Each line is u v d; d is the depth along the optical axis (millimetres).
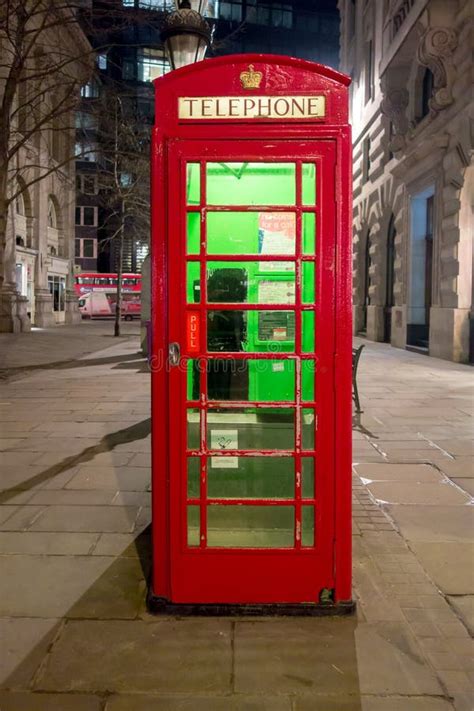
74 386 12195
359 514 5023
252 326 3482
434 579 3861
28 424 8461
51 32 27719
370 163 26797
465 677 2840
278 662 2953
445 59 15938
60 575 3877
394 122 21266
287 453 3432
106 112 23766
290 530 3561
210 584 3416
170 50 6488
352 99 30328
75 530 4617
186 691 2732
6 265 27547
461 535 4598
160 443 3432
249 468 3561
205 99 3309
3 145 13805
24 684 2777
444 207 16844
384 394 11141
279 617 3373
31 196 31469
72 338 26078
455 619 3369
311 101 3299
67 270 38500
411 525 4805
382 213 24094
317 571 3416
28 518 4863
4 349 20219
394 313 22156
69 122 31234
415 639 3160
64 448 7098
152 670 2883
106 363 16453
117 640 3135
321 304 3365
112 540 4430
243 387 3541
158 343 3406
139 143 28500
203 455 3426
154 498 3438
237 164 3383
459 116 15609
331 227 3342
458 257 16078
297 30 63188
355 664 2936
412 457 6797
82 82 17625
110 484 5734
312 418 3479
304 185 3381
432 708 2625
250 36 61844
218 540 3559
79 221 59281
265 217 3398
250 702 2662
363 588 3715
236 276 3455
